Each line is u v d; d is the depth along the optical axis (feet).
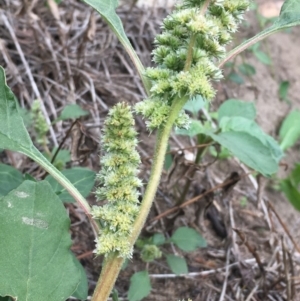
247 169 1.59
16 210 0.65
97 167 1.38
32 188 0.67
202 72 0.65
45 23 1.75
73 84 1.58
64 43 1.61
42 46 1.58
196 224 1.34
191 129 1.16
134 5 1.87
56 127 1.45
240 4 0.68
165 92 0.66
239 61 2.04
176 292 1.21
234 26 0.68
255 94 1.97
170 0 1.99
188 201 1.24
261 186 1.32
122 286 1.17
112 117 0.65
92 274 1.17
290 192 1.47
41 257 0.64
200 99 1.32
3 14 1.63
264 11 2.24
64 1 1.82
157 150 0.67
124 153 0.66
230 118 1.29
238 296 1.22
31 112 1.29
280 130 1.83
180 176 1.24
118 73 1.75
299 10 0.76
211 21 0.64
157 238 1.17
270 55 2.17
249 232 1.44
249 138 1.08
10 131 0.70
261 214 1.50
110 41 1.76
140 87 1.71
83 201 0.68
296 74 2.14
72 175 0.97
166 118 0.66
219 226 1.39
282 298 1.24
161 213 1.31
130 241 0.66
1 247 0.63
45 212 0.66
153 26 1.89
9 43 1.63
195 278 1.24
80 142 1.13
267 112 1.94
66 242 0.66
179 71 0.68
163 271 1.24
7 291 0.62
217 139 1.08
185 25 0.65
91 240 1.25
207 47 0.67
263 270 1.23
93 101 1.56
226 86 1.95
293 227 1.52
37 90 1.48
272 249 1.37
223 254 1.33
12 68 1.50
